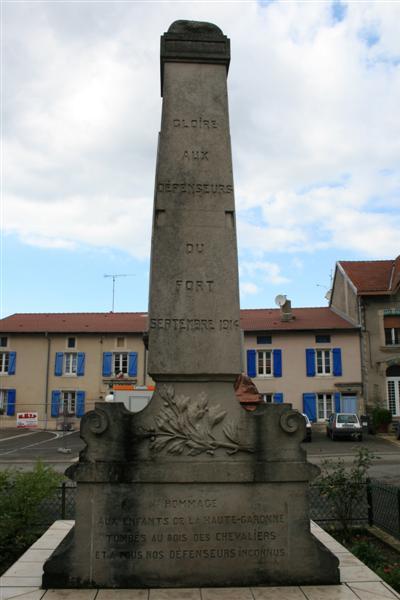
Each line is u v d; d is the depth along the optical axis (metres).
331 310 39.94
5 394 36.91
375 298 34.81
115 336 37.25
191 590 5.35
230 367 6.08
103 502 5.60
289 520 5.70
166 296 6.23
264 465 5.78
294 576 5.57
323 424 34.12
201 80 6.81
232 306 6.25
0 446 26.86
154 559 5.53
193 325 6.17
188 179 6.54
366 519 9.59
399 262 37.34
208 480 5.70
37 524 8.64
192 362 6.07
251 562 5.59
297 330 35.16
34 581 5.59
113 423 5.78
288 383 34.84
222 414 5.93
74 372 37.03
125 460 5.72
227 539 5.63
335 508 9.45
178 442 5.81
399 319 34.47
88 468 5.65
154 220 6.41
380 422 32.19
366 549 7.81
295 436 5.89
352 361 34.56
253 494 5.73
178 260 6.32
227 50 6.87
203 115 6.72
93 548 5.50
